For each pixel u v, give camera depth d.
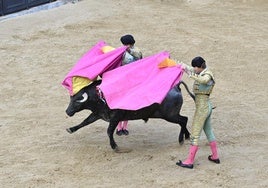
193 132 11.83
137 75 12.38
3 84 17.92
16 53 20.97
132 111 12.30
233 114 15.52
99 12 26.67
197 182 11.33
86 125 13.23
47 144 13.30
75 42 22.47
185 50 21.92
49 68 19.61
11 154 12.71
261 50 22.27
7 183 11.27
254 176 11.68
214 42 23.03
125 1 28.84
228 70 19.91
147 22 25.42
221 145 13.30
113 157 12.52
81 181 11.36
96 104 12.51
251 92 17.72
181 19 26.27
